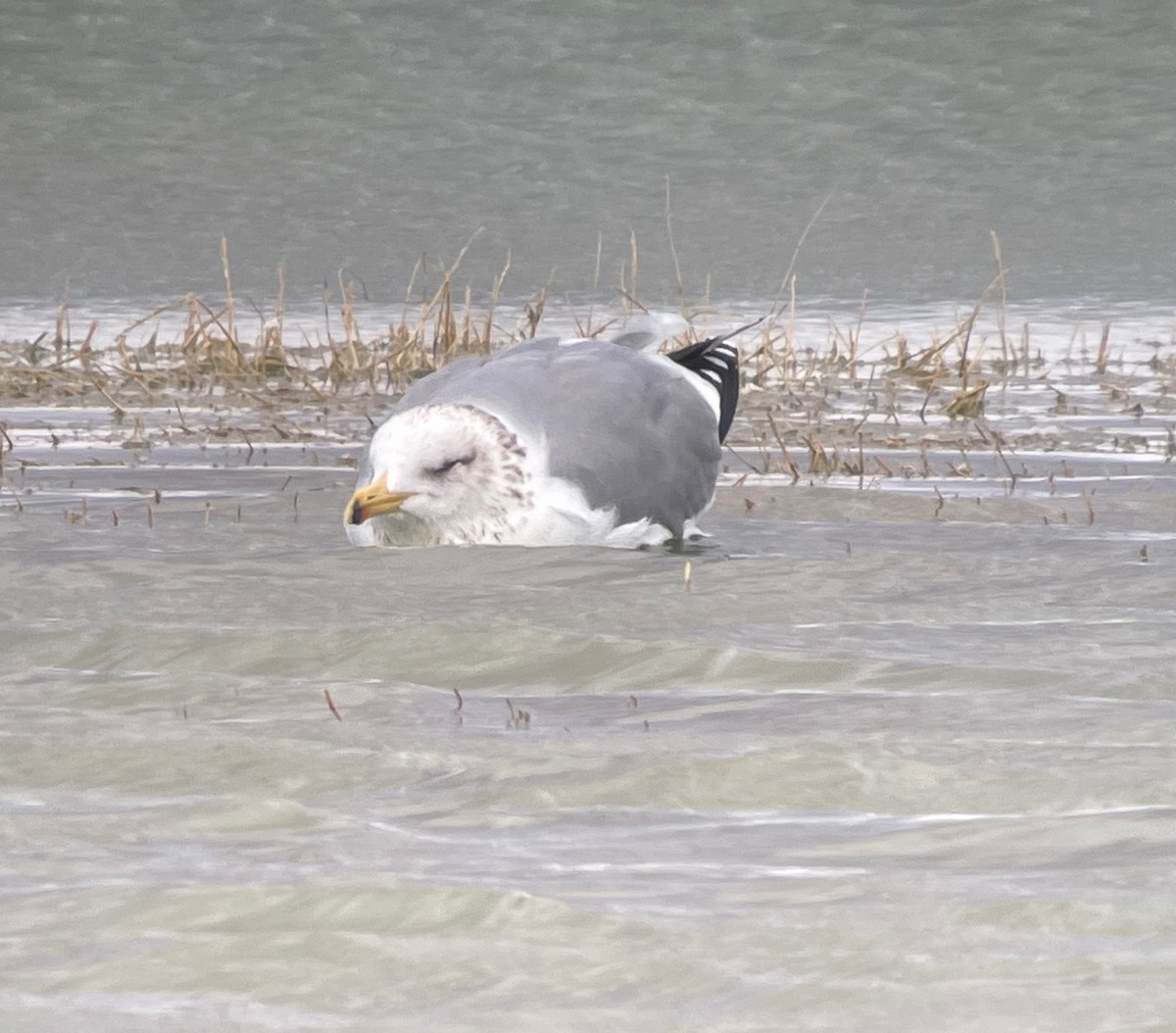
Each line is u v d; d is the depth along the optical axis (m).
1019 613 9.25
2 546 11.16
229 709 7.32
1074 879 5.34
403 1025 4.42
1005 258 30.02
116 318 25.84
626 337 12.75
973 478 14.34
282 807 6.04
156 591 9.75
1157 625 8.90
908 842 5.70
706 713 7.32
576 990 4.61
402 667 8.18
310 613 9.25
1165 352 22.94
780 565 10.52
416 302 27.00
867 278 28.55
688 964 4.74
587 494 11.21
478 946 4.87
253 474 14.47
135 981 4.66
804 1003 4.52
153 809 6.04
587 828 5.85
